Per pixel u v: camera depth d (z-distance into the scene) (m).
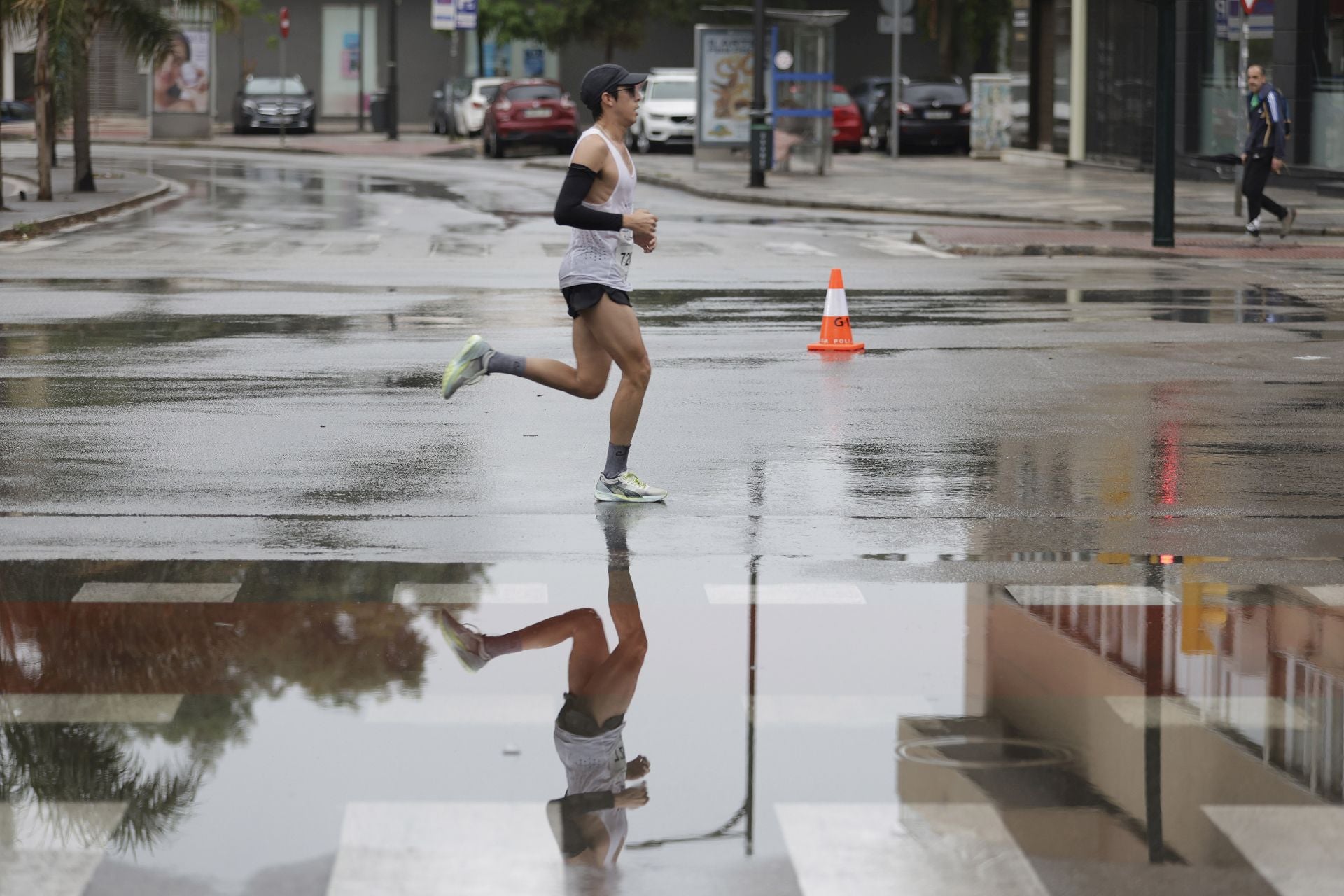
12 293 61.16
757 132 115.31
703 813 15.74
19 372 43.69
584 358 29.53
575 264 28.75
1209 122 120.94
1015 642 21.42
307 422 37.06
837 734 17.91
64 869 14.53
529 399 40.25
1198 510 29.23
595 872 14.48
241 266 70.88
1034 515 28.73
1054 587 24.22
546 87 163.12
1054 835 15.27
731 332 51.78
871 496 30.11
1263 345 48.94
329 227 90.25
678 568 25.11
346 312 55.94
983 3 195.62
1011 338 50.50
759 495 30.11
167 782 16.52
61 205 99.44
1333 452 34.25
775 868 14.57
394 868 14.55
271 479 31.25
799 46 132.62
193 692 19.33
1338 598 23.72
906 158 162.38
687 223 93.94
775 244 81.38
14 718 18.41
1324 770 16.95
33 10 101.25
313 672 20.05
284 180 128.75
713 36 135.38
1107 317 55.28
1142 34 130.75
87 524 27.66
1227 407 39.19
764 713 18.61
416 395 40.62
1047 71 150.25
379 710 18.67
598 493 29.53
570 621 22.25
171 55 114.56
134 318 54.31
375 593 23.61
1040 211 97.06
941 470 32.41
